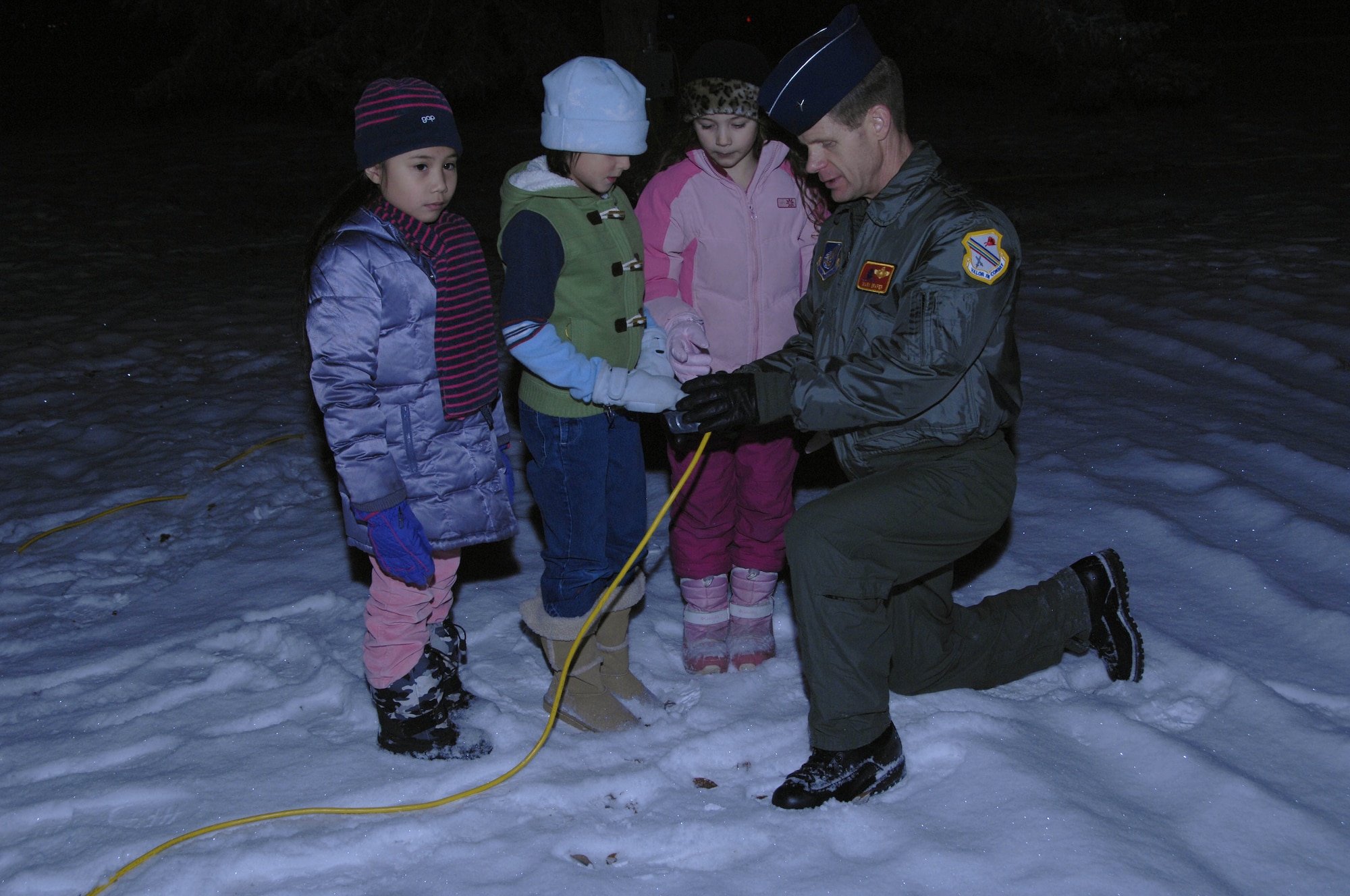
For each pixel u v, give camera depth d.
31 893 2.49
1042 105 22.17
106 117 23.92
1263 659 3.22
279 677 3.35
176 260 11.52
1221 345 6.59
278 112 23.00
